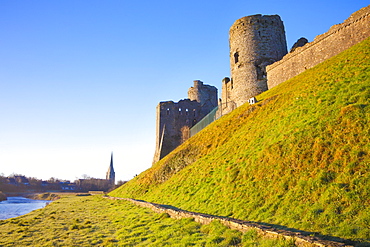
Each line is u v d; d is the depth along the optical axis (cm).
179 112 7350
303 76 3095
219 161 2373
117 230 1753
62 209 3238
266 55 4412
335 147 1435
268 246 933
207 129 3812
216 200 1781
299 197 1291
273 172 1614
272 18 4609
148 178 3716
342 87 1984
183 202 2081
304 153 1552
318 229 1030
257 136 2277
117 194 4250
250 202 1499
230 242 1067
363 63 2180
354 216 1012
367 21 2753
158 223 1667
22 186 18725
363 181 1140
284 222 1176
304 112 2025
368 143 1312
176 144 7069
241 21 4631
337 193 1158
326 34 3198
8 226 2144
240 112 3391
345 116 1602
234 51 4688
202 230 1310
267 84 4134
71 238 1606
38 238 1664
